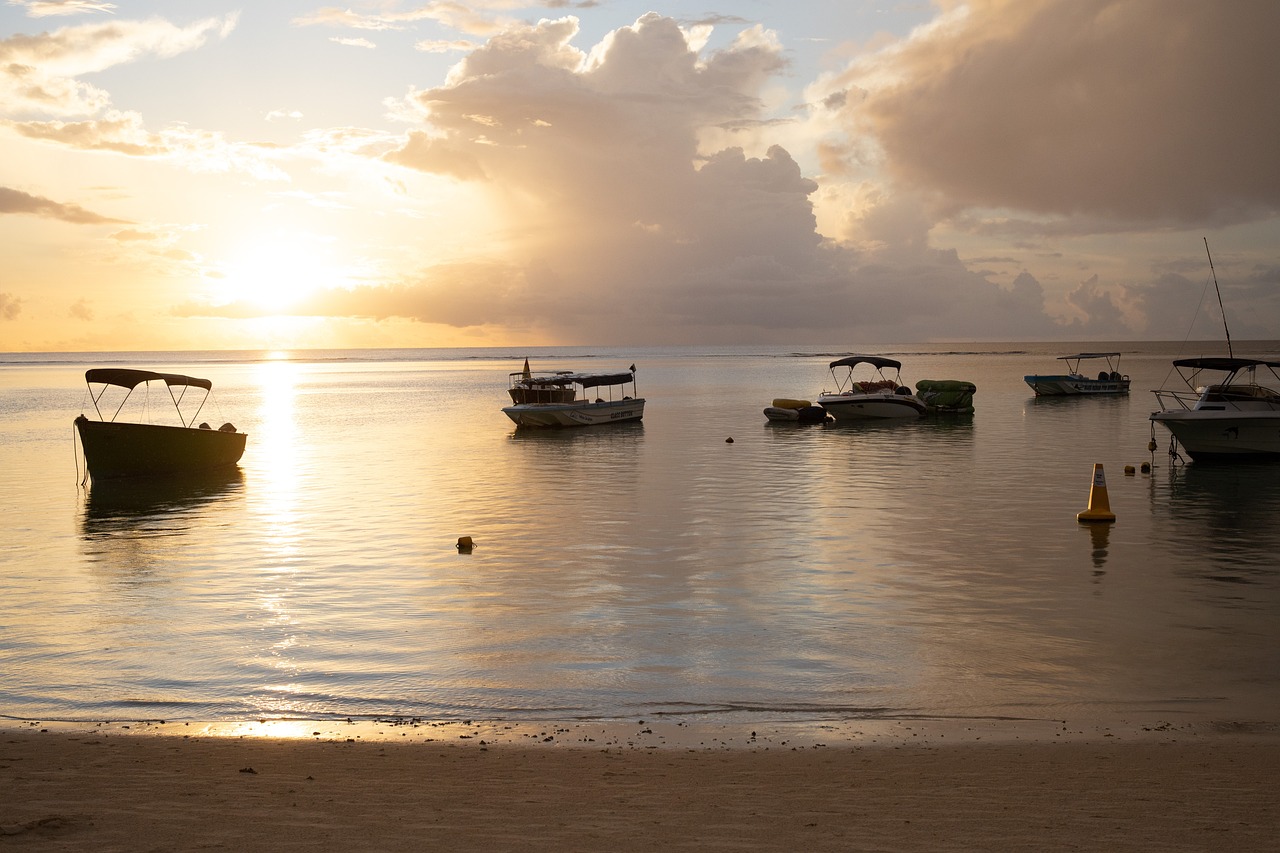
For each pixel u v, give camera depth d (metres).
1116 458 40.09
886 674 13.56
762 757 10.23
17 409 78.88
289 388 115.88
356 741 10.88
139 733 11.29
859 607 17.19
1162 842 7.63
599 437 52.47
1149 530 24.27
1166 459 39.50
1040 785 9.16
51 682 13.45
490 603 17.69
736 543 23.02
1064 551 21.80
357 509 28.67
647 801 8.73
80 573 20.39
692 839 7.73
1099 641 15.01
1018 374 146.62
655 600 17.83
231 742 10.84
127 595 18.44
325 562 21.31
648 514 27.30
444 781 9.36
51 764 9.89
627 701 12.57
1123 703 12.28
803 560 21.06
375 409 77.50
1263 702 12.27
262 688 13.19
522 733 11.30
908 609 17.02
